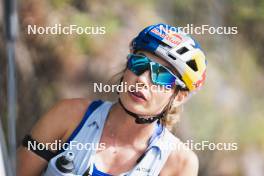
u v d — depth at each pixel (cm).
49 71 1415
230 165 1795
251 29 2061
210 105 1792
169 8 1844
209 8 1970
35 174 488
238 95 1905
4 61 1083
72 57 1446
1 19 1091
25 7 1376
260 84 2016
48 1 1427
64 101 486
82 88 1461
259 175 1809
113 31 1573
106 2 1620
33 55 1370
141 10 1719
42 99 1382
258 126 1864
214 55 1955
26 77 1345
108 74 1491
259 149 1866
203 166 1748
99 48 1520
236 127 1839
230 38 2027
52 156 480
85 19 1517
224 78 1914
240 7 2058
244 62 2009
